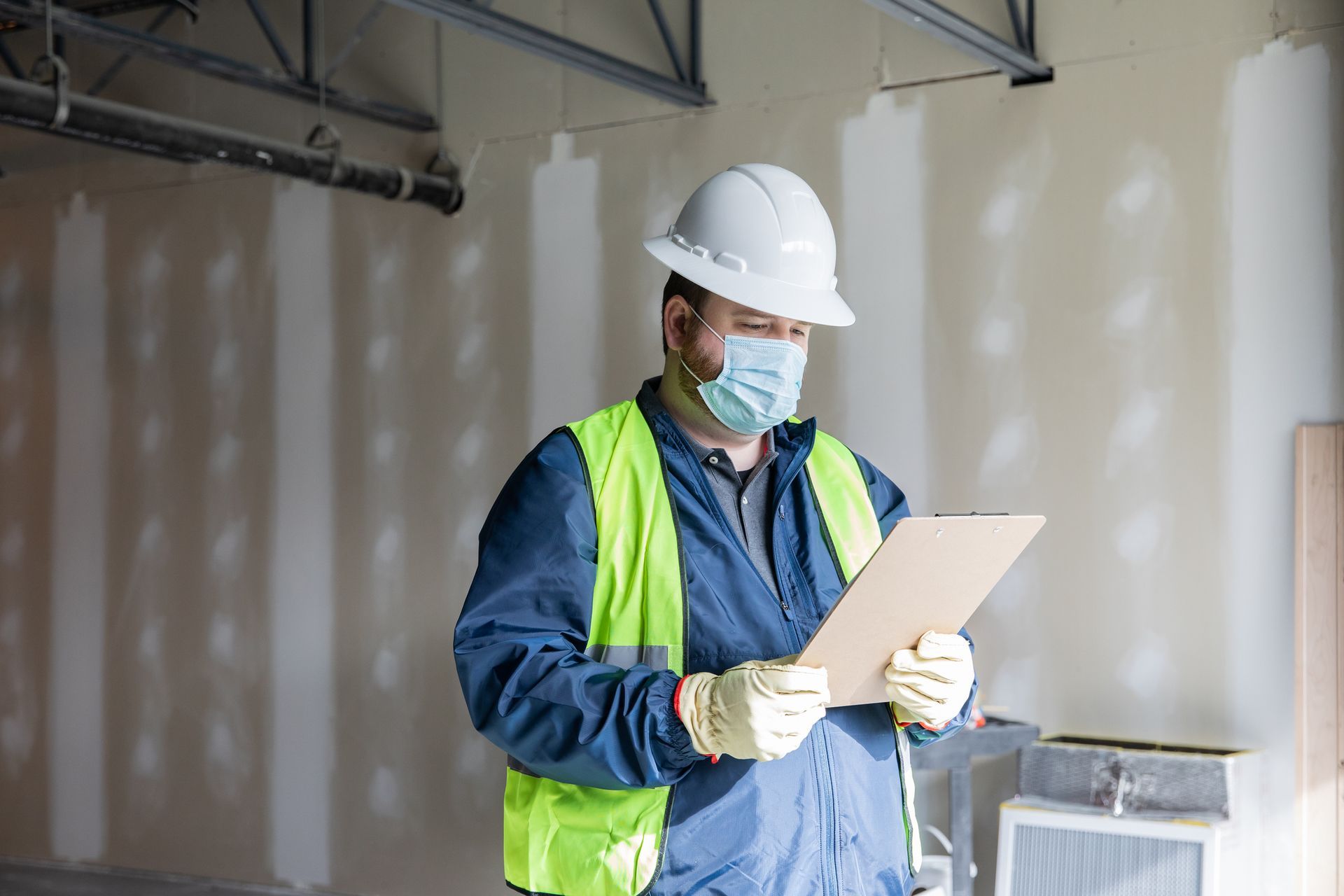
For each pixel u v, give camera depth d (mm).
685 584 1619
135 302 5449
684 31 4445
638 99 4516
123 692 5438
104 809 5469
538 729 1498
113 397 5488
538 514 1620
